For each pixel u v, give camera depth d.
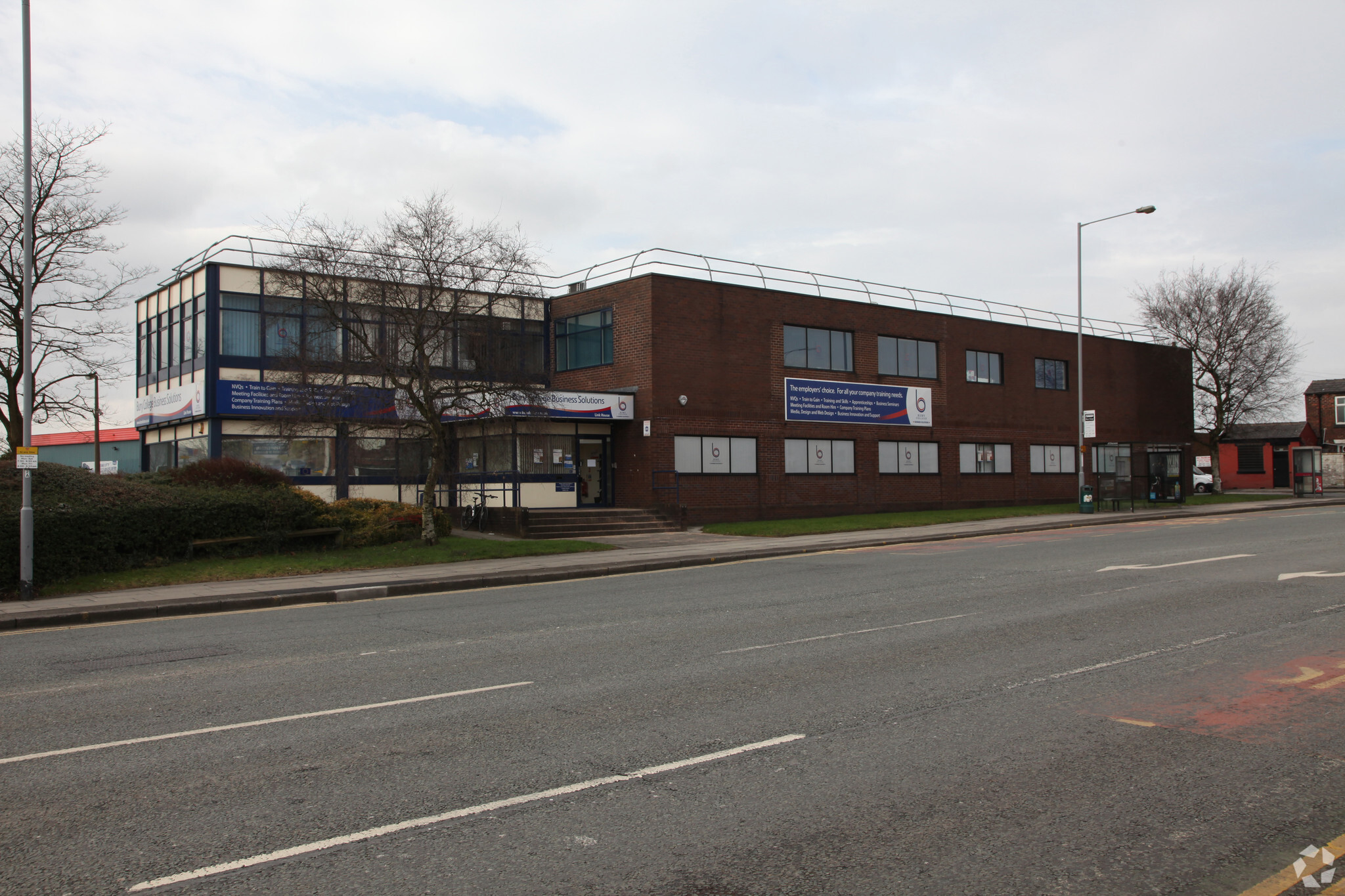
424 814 5.14
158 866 4.50
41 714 7.69
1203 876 4.26
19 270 27.44
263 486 21.69
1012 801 5.20
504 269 21.92
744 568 19.05
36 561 16.20
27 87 16.36
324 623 12.80
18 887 4.29
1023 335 39.47
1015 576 15.97
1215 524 28.31
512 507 25.78
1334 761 5.81
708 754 6.16
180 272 29.50
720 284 30.20
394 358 21.44
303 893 4.20
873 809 5.12
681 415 28.97
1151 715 6.93
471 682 8.55
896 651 9.55
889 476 34.38
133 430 48.09
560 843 4.71
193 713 7.57
